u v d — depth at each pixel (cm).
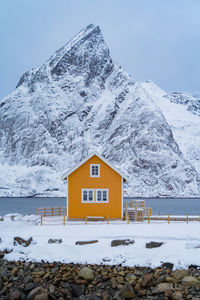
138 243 2388
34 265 2184
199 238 2486
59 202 14875
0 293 1941
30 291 1942
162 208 11188
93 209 3756
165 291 1855
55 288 1966
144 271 2059
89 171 3803
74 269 2112
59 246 2397
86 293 1920
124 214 3934
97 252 2309
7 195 19662
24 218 3816
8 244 2478
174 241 2402
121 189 3781
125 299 1847
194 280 1903
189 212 9194
